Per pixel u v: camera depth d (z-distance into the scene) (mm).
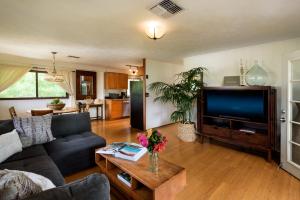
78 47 3586
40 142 2449
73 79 5844
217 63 3945
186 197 1876
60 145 2416
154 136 1621
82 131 3090
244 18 2133
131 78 7559
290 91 2365
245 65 3492
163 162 1837
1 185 816
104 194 762
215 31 2586
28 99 5008
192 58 4465
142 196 1572
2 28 2479
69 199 680
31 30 2562
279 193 1922
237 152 3162
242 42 3174
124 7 1857
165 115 5594
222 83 3855
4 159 1847
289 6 1826
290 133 2381
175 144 3625
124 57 4684
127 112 7242
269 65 3186
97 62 5598
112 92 7129
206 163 2711
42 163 1773
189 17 2104
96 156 2170
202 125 3652
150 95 4996
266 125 2809
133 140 3961
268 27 2426
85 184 764
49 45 3422
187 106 3967
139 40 3082
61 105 4160
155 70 5090
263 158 2887
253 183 2131
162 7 1861
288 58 2352
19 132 2334
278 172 2404
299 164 2254
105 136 4281
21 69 4699
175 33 2686
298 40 2883
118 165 1775
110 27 2439
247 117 3070
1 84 4430
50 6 1828
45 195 685
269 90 2705
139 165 1766
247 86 2914
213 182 2166
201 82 3816
